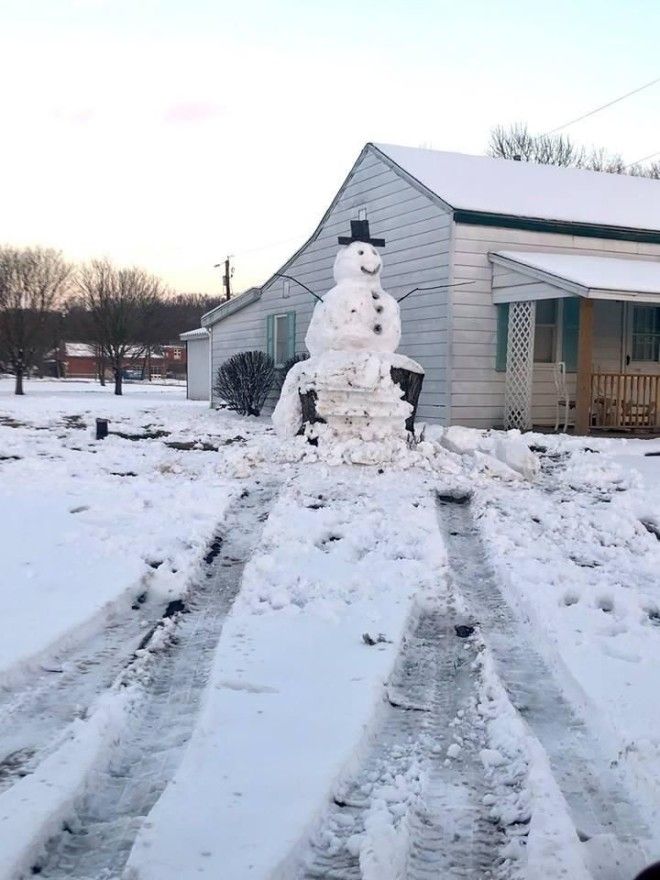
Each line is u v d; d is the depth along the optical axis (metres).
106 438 14.94
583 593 5.88
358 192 18.75
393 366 11.30
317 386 10.92
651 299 13.95
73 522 7.65
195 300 82.88
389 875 2.84
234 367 22.75
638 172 50.06
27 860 2.85
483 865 2.98
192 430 17.02
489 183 17.64
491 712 4.16
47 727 3.88
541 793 3.32
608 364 17.41
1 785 3.31
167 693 4.35
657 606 5.68
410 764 3.65
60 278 40.34
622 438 14.68
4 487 9.40
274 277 22.58
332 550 6.84
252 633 5.05
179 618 5.50
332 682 4.32
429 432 14.74
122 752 3.71
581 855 2.92
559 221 16.30
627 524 7.99
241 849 2.89
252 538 7.49
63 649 4.82
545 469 11.37
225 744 3.64
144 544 6.86
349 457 10.51
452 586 6.08
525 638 5.23
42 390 43.38
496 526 7.79
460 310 15.84
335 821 3.18
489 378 16.12
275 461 10.65
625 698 4.13
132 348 46.84
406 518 7.90
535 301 15.47
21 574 6.05
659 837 3.12
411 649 5.05
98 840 3.07
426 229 16.45
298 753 3.57
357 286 11.41
